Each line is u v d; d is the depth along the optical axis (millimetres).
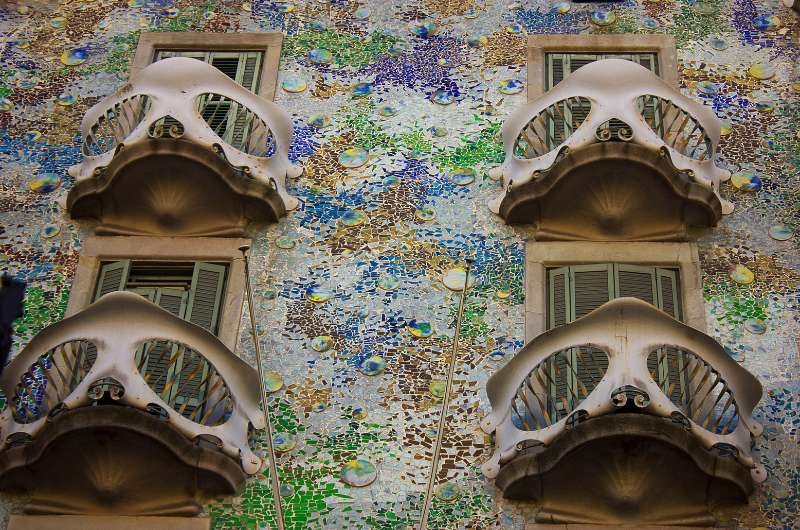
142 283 19266
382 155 20609
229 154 19672
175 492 17047
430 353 18391
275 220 19781
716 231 19547
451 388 18016
